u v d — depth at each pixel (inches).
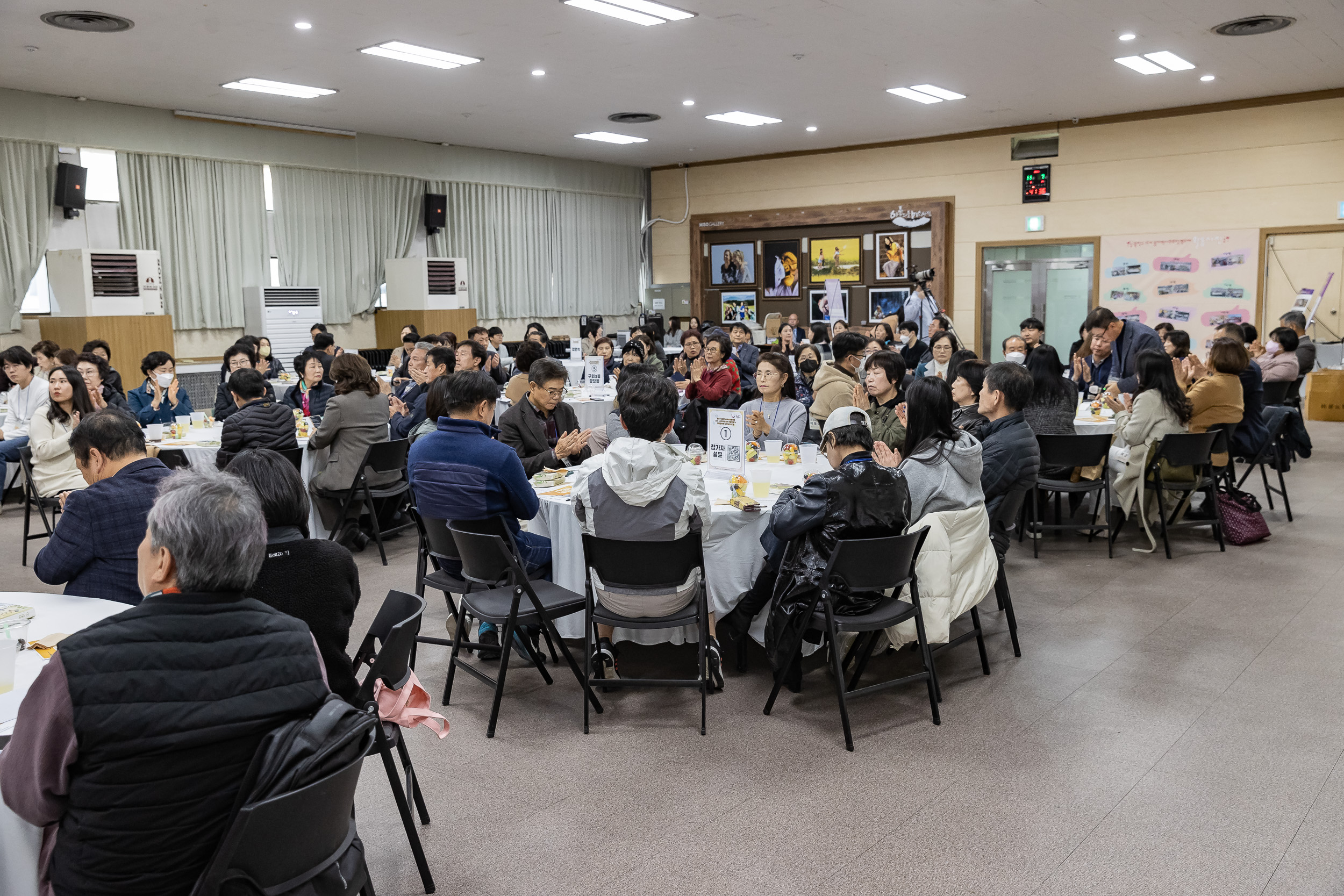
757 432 190.4
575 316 556.1
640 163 569.9
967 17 283.0
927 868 96.7
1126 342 266.1
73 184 349.1
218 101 368.2
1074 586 189.9
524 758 122.3
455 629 153.6
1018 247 480.1
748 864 98.0
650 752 123.4
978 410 183.5
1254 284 423.8
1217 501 216.7
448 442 140.7
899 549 122.8
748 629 147.4
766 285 558.6
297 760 60.9
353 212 450.9
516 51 307.6
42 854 63.1
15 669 81.5
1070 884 93.7
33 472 210.1
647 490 125.9
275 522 84.0
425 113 404.8
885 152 509.4
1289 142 408.8
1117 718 130.7
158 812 58.7
